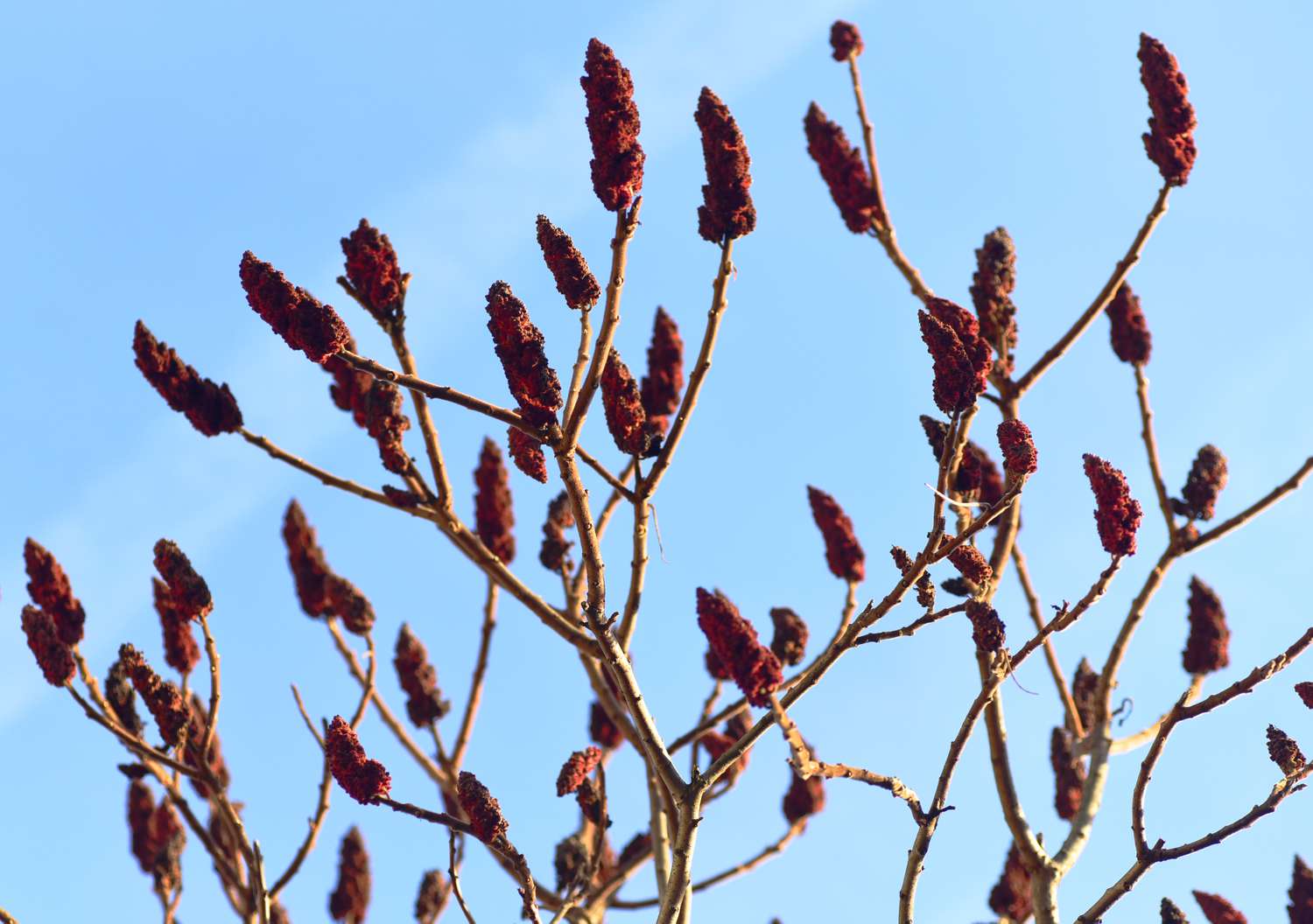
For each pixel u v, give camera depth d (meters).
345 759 6.75
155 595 9.28
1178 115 9.34
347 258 7.16
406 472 8.05
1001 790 8.16
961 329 6.72
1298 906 8.60
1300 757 7.00
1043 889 7.99
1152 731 8.81
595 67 6.78
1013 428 6.37
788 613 8.55
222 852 8.73
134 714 8.62
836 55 10.34
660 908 6.62
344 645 9.78
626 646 7.79
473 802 6.80
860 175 10.04
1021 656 6.69
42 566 8.32
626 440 7.06
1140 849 7.06
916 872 6.63
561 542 9.42
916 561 6.38
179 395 7.81
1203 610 8.94
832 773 6.44
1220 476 8.70
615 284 6.62
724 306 7.14
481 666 10.06
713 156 7.14
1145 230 9.32
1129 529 6.62
